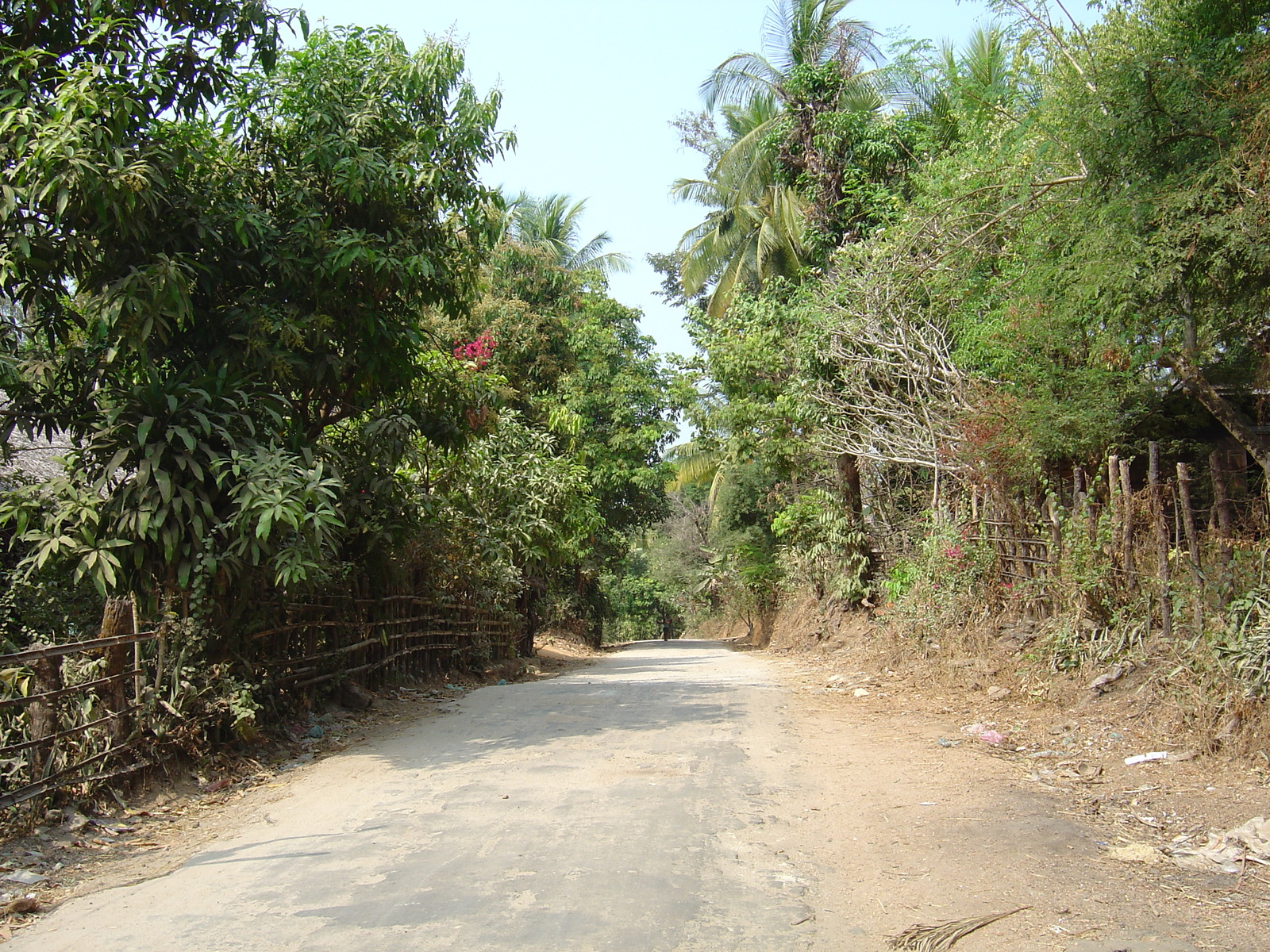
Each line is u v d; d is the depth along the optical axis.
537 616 20.62
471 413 10.58
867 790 5.95
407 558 11.41
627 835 5.02
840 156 18.00
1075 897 4.11
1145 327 8.21
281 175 8.72
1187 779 5.80
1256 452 7.72
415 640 12.11
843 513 17.38
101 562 6.23
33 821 5.29
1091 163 7.67
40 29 7.22
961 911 3.98
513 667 16.23
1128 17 7.70
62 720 5.66
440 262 9.05
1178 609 7.46
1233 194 6.88
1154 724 6.74
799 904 4.06
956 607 10.95
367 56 9.20
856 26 19.59
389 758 7.30
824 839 4.98
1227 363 9.22
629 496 28.09
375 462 9.45
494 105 9.41
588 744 7.51
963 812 5.43
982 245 10.34
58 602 7.38
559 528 17.55
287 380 8.06
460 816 5.44
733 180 22.64
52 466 9.77
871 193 16.91
